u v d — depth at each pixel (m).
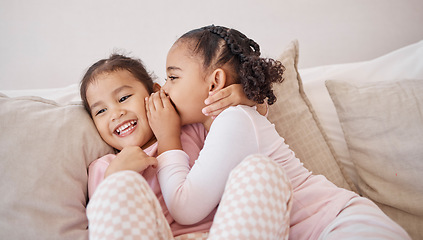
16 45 1.81
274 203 0.68
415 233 1.11
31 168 0.86
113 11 1.86
